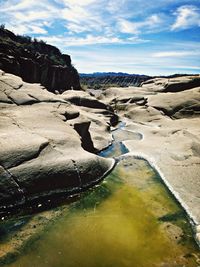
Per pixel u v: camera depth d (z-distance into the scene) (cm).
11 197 667
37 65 2333
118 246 584
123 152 1269
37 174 729
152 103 2547
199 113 2312
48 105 1179
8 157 718
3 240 571
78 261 534
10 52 2134
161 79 4431
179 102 2448
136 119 2286
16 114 1008
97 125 1617
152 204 762
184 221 687
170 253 571
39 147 796
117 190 838
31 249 554
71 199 763
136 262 542
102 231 631
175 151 1192
